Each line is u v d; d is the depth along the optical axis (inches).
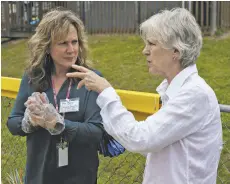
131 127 85.0
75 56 111.0
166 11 87.0
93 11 553.9
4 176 193.0
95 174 117.3
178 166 85.3
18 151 216.2
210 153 86.2
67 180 112.8
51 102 112.4
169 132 82.4
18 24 622.2
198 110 82.6
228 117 192.2
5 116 211.0
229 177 173.2
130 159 196.5
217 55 372.5
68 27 107.7
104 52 438.0
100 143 117.0
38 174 114.1
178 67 87.0
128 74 359.9
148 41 87.3
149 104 120.3
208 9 458.0
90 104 110.1
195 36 85.3
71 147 111.3
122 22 530.9
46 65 115.4
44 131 112.1
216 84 302.4
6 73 432.1
